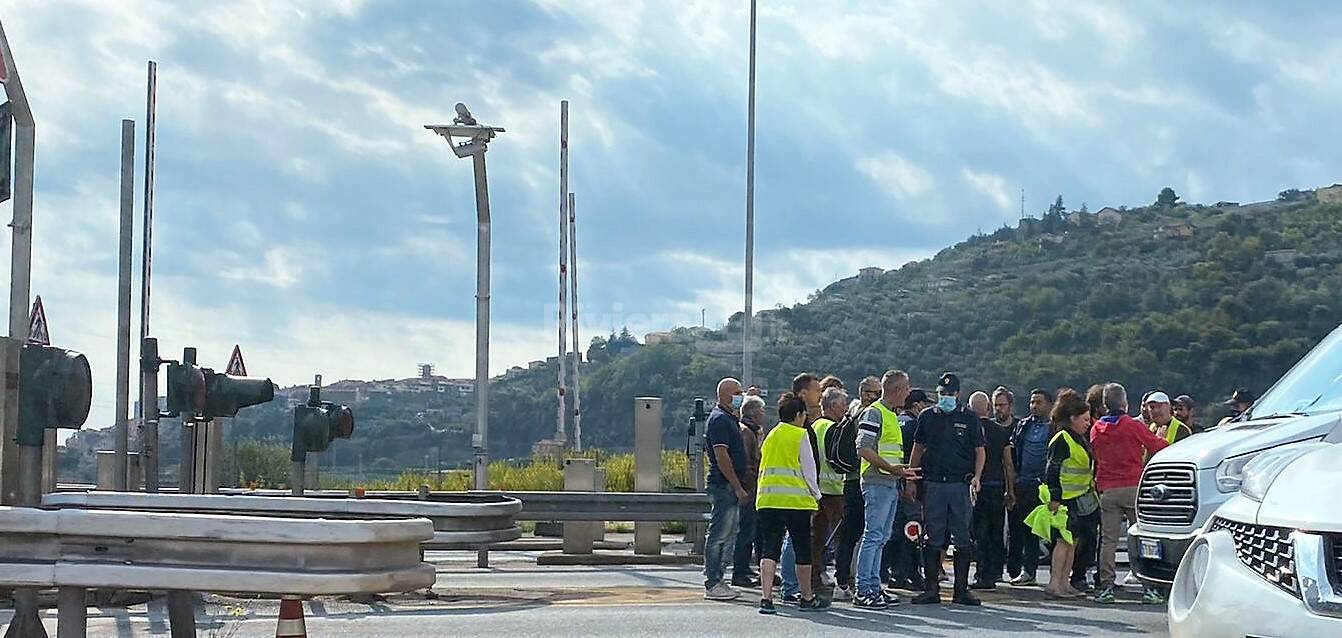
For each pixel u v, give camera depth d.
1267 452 10.87
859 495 14.05
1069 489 14.07
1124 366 45.31
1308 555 5.70
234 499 9.96
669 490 21.72
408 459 50.84
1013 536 15.79
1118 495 13.80
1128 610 13.27
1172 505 11.45
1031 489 15.48
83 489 19.91
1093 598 14.06
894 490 13.31
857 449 13.21
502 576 17.20
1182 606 6.50
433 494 17.12
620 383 54.50
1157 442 13.98
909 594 14.71
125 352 15.33
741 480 14.12
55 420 8.67
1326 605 5.59
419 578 7.61
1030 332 50.66
